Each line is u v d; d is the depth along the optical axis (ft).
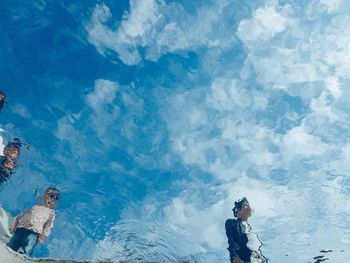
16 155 28.25
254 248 29.84
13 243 26.21
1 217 26.58
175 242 30.04
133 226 29.94
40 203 28.43
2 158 27.94
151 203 30.17
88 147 29.09
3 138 28.22
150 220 30.04
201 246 30.30
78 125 28.60
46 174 28.71
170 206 30.22
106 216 29.60
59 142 28.71
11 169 27.99
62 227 28.55
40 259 26.07
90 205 29.40
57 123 28.43
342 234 29.48
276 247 29.96
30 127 28.19
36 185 28.50
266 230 29.86
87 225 29.19
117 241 29.60
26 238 26.61
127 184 29.94
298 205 29.71
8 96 27.84
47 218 27.84
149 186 30.14
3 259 24.11
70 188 29.17
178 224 30.12
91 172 29.50
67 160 29.01
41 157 28.58
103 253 29.25
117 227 29.73
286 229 29.84
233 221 30.09
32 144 28.37
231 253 29.99
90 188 29.50
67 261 27.27
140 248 29.81
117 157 29.50
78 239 28.84
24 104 27.96
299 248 30.12
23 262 24.95
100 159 29.43
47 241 27.73
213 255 30.22
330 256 30.04
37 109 28.09
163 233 30.09
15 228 26.84
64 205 28.91
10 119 28.09
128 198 29.96
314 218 29.66
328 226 29.60
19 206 27.78
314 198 29.53
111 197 29.73
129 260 29.55
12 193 27.76
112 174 29.73
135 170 29.86
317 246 29.96
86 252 28.89
